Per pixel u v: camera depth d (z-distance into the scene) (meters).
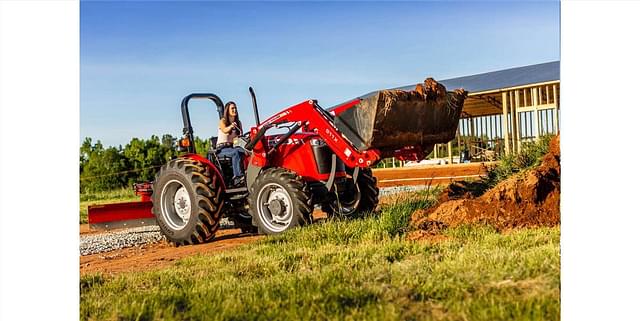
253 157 7.75
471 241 6.20
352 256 5.93
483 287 4.97
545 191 7.16
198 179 7.75
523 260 5.41
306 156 7.63
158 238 8.57
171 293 5.29
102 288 5.69
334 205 7.88
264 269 5.76
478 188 8.45
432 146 7.77
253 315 4.80
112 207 8.50
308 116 7.53
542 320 4.56
